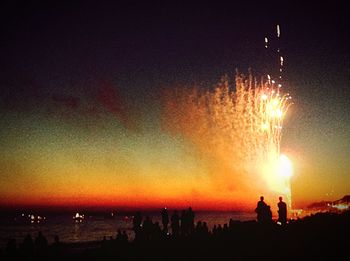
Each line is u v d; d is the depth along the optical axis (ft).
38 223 653.30
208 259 59.98
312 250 53.67
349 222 70.44
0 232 405.18
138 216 87.61
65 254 79.25
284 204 75.15
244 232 74.90
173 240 81.41
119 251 76.95
